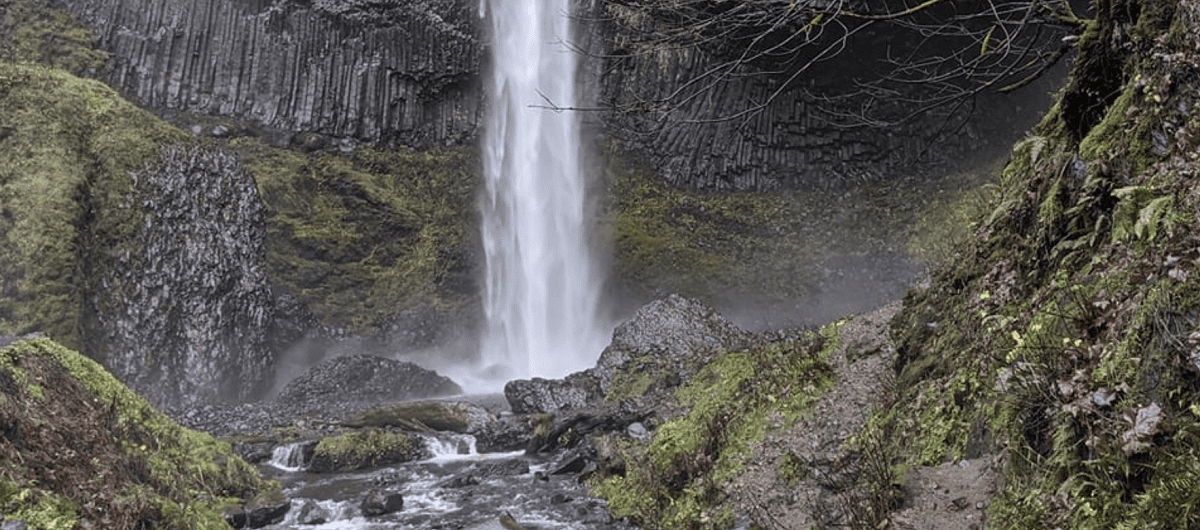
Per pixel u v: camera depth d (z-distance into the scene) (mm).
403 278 25922
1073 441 3418
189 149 21609
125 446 6680
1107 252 4098
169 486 6820
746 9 8039
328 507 8727
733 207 30656
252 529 7809
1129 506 2955
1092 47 5238
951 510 4199
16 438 5391
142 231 19422
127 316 18281
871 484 4902
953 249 6914
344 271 24844
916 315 6543
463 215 28172
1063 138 5504
